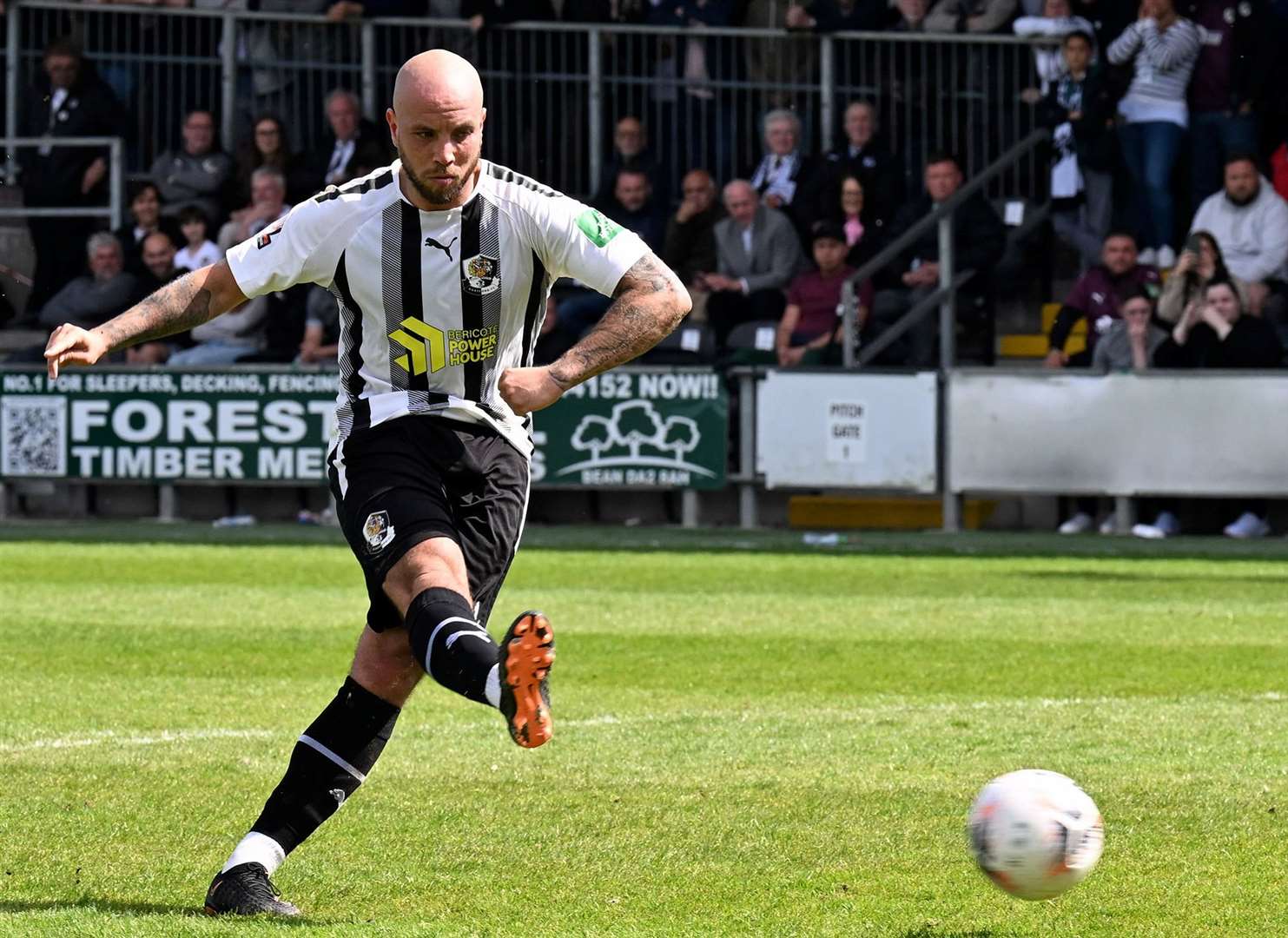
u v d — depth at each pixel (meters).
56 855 10.98
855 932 9.16
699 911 9.66
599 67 47.00
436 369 9.76
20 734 15.27
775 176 45.62
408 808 12.38
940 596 26.61
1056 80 45.72
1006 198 45.78
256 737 15.15
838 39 47.16
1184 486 38.59
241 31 48.06
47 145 46.69
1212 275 39.50
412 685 9.95
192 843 11.33
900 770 13.68
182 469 40.59
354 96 45.31
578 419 39.91
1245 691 17.80
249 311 43.41
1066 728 15.49
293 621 23.17
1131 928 9.24
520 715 8.07
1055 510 41.56
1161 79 44.06
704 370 39.66
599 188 45.28
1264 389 38.22
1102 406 38.81
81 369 40.69
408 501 9.43
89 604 24.89
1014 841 8.83
